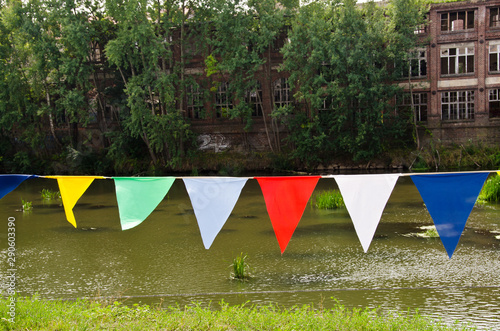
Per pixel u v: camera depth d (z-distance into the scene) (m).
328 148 35.84
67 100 34.56
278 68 35.06
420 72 38.03
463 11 36.88
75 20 34.91
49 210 20.84
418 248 12.60
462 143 36.69
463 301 8.55
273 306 8.48
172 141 36.12
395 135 35.69
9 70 36.47
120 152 37.34
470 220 15.91
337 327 6.50
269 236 14.70
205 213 5.92
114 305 7.69
